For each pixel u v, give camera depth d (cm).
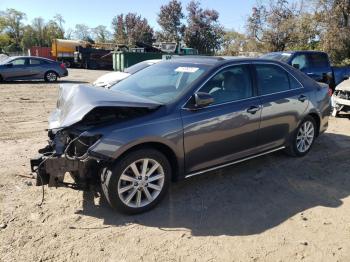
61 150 394
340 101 935
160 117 405
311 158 607
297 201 453
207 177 514
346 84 954
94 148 369
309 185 502
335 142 714
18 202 424
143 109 403
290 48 3284
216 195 461
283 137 554
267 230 385
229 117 461
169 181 426
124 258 333
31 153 602
